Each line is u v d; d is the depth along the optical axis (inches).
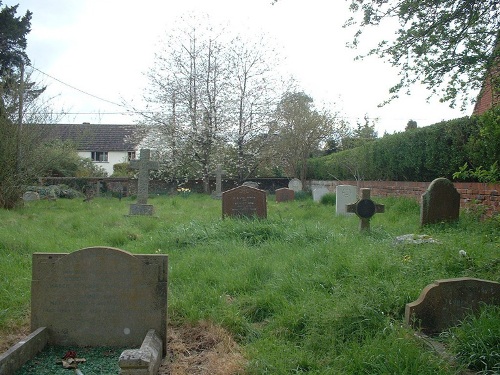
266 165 1336.1
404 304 198.1
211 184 1304.1
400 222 457.7
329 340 175.0
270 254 313.7
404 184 652.1
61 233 406.9
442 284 184.2
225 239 364.2
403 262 249.6
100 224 464.8
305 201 856.3
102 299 184.7
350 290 213.8
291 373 157.1
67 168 1275.8
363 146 845.2
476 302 185.3
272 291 228.2
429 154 561.6
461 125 493.0
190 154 1229.7
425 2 252.7
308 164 1298.0
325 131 1273.4
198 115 1214.3
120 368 149.3
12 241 339.6
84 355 176.7
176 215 581.3
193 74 1217.4
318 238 358.6
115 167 1498.5
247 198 510.0
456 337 163.5
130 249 346.9
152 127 1236.5
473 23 252.1
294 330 191.2
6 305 223.1
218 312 209.6
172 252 333.7
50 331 184.9
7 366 155.1
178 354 179.8
